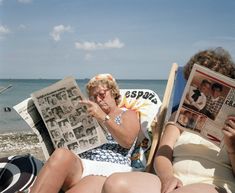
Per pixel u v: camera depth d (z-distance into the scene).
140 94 4.33
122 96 4.38
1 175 3.81
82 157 3.94
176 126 3.06
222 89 2.72
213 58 3.02
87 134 3.88
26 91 73.56
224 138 2.75
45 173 3.08
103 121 3.77
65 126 3.88
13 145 11.95
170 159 3.05
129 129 3.83
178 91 3.93
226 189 2.77
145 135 3.87
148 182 2.69
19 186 3.62
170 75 4.07
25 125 18.81
